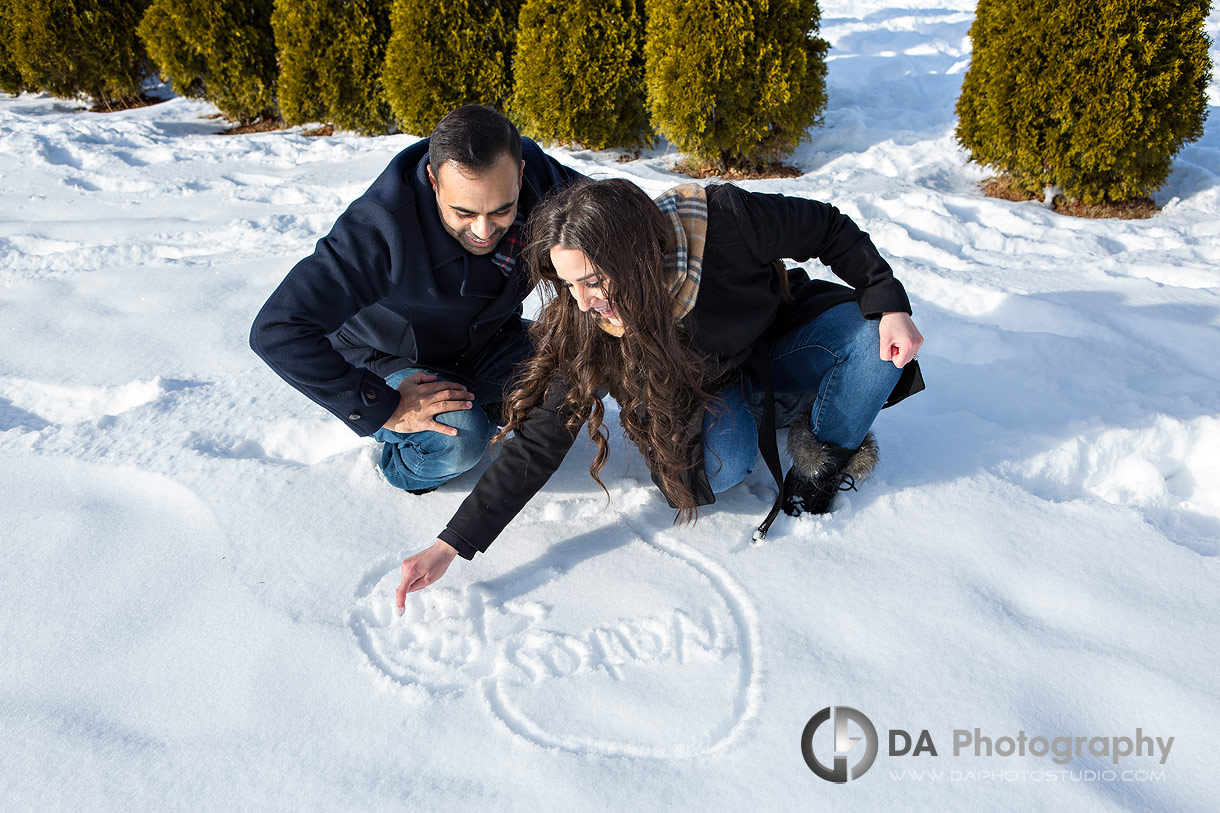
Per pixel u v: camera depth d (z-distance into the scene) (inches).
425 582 67.7
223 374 110.7
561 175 80.7
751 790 54.4
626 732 59.0
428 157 67.7
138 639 67.9
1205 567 72.1
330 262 66.8
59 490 87.0
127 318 128.7
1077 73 167.9
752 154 216.8
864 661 63.8
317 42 272.2
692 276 63.4
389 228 67.2
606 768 56.2
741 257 67.2
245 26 299.6
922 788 54.1
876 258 72.3
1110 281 129.5
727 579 72.6
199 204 191.8
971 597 69.5
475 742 58.4
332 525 80.6
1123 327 113.0
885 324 71.4
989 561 73.4
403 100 255.8
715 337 70.7
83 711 61.4
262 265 148.5
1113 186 179.3
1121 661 63.0
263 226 169.2
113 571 75.6
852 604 69.2
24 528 81.4
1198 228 161.3
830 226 71.6
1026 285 129.0
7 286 142.3
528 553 76.9
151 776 56.3
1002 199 191.0
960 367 105.9
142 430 96.1
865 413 75.7
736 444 76.1
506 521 69.9
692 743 57.9
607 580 73.2
